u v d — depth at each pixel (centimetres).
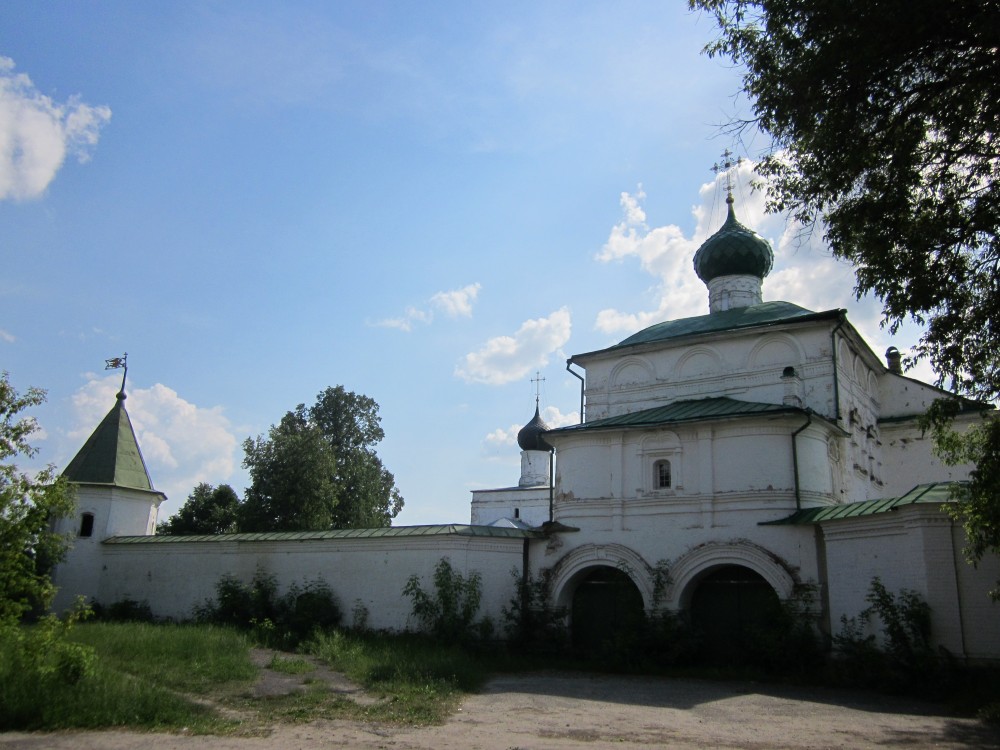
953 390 1291
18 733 1038
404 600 2519
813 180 1263
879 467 2862
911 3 1037
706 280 3091
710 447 2323
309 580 2722
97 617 3005
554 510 2598
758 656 2027
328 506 4178
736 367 2616
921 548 1736
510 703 1488
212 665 1662
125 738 1021
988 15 993
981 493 1397
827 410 2425
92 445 3353
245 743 1026
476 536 2488
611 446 2488
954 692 1575
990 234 1161
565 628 2405
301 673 1714
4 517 1337
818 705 1524
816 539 2072
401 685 1562
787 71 1191
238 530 4172
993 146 1182
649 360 2791
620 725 1276
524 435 5006
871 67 1130
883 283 1211
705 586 2292
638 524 2375
